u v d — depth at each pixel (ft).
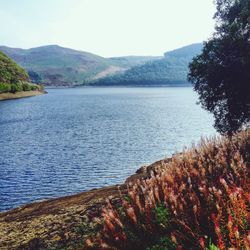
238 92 85.30
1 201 94.02
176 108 421.59
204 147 41.39
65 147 170.19
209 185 29.07
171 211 24.75
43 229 35.12
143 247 23.66
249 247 16.19
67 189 104.06
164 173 31.35
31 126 252.42
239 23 84.23
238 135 46.24
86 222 32.81
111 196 39.06
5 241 34.91
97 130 229.66
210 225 21.88
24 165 133.80
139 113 356.38
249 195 21.01
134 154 153.28
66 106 450.30
